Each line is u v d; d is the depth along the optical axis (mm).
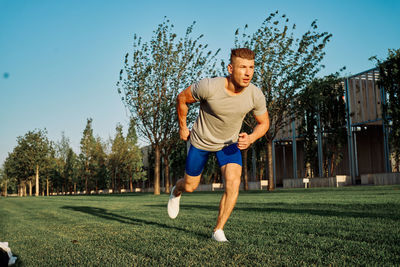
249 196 13234
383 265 2143
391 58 21875
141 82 21422
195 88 3332
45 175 56031
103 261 2502
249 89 3314
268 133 21422
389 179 21141
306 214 5312
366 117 25703
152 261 2443
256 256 2471
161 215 6215
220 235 3223
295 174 31531
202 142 3543
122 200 14594
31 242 3582
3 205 13945
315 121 28281
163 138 22391
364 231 3486
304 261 2299
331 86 26844
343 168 32188
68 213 7691
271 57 19875
